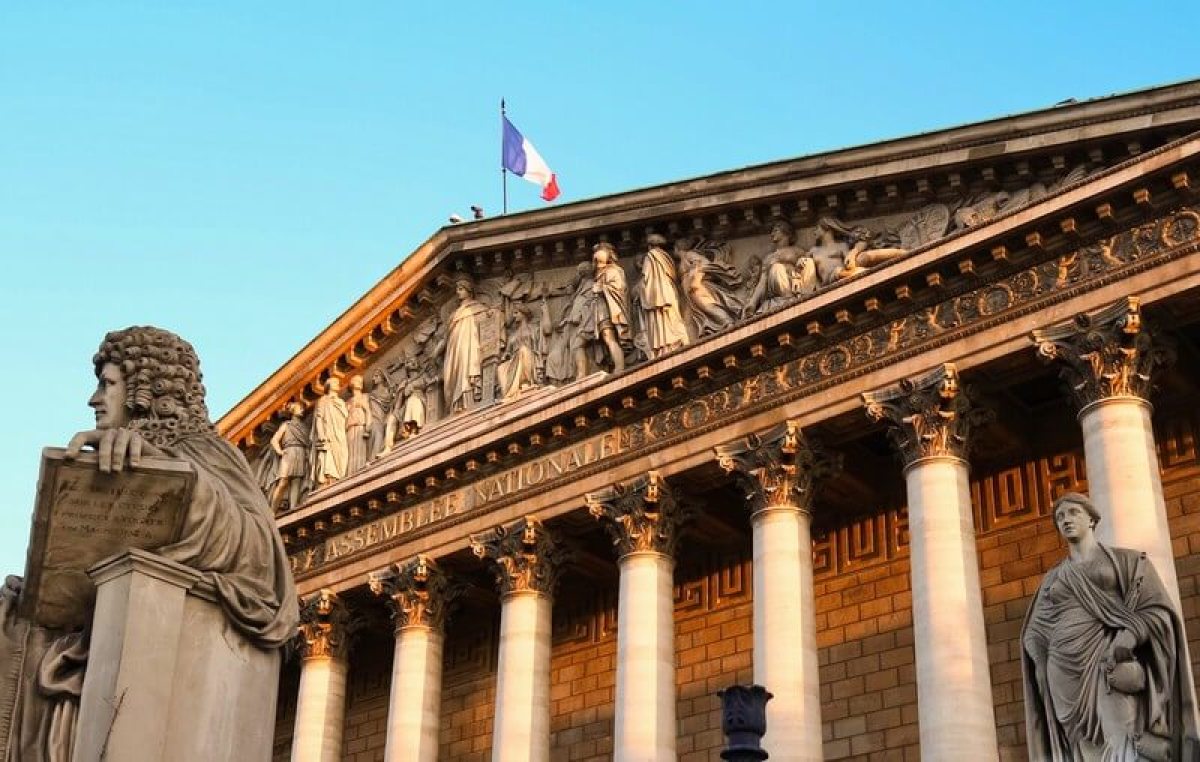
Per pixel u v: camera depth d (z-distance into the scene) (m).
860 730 41.88
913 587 35.81
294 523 51.53
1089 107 36.75
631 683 40.09
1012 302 36.59
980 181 39.19
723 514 45.72
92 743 8.76
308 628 50.50
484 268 51.00
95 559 9.69
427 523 48.09
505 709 42.88
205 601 9.58
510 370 48.25
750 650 45.19
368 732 54.31
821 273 40.97
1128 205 35.12
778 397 40.12
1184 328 35.91
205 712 9.37
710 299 43.38
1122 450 33.41
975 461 42.38
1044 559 40.12
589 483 43.81
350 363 54.66
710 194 44.12
